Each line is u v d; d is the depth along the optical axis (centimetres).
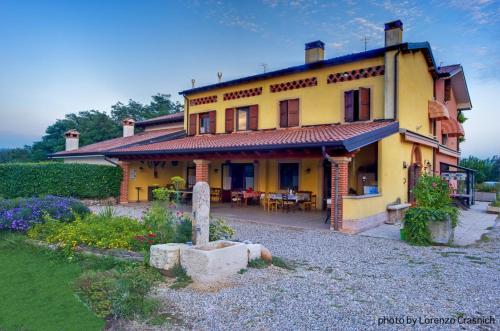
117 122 4766
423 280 661
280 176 1900
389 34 1466
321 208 1720
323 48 1778
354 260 809
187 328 456
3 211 1009
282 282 632
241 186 2086
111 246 797
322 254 862
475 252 906
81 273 668
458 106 2527
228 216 1504
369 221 1244
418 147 1734
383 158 1364
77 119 4866
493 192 2772
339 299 554
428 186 1081
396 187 1480
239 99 1970
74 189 1841
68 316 500
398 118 1432
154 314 495
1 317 499
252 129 1883
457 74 2222
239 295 563
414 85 1614
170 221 867
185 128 2272
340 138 1105
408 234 1018
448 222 988
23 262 759
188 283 613
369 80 1503
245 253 704
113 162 2020
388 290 600
